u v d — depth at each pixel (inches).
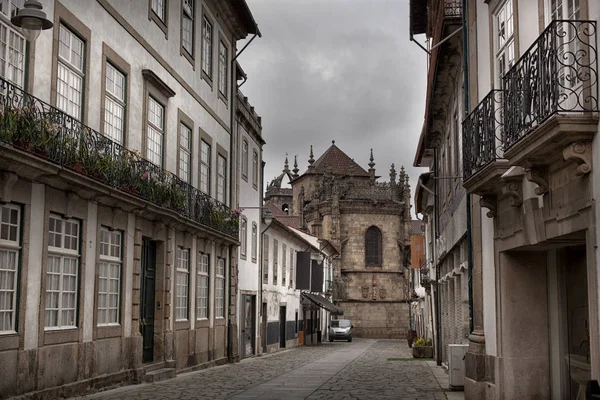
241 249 1213.1
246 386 696.4
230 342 1083.3
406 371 927.0
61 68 569.9
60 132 515.2
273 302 1544.0
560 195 355.3
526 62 357.7
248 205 1272.1
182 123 872.9
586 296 410.9
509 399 462.6
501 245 470.6
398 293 2893.7
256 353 1330.0
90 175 568.4
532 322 468.8
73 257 584.1
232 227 1036.5
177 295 848.9
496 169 431.2
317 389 675.4
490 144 446.3
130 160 653.9
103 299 643.5
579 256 421.1
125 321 682.8
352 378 808.9
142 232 727.7
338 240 2861.7
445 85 781.3
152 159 772.6
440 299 1054.4
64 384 556.4
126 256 685.9
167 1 820.0
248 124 1250.6
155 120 782.5
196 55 930.7
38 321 520.7
